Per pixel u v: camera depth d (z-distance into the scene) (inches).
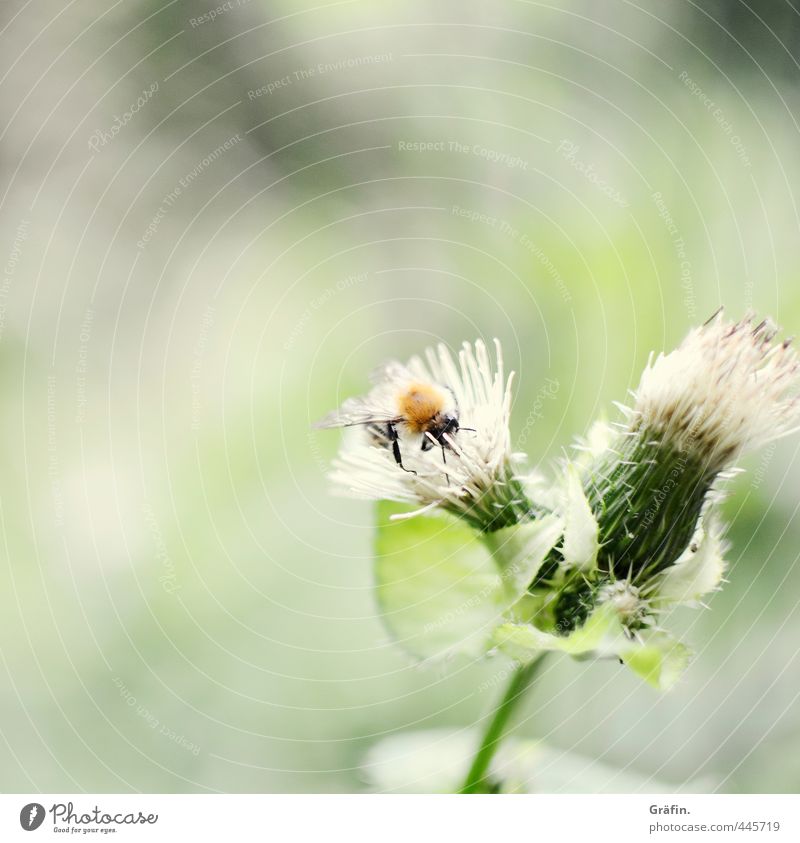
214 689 17.3
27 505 17.8
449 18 19.2
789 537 16.7
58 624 17.5
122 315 18.5
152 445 18.1
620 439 15.0
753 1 18.3
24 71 19.1
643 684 16.6
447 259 18.2
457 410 15.7
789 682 16.5
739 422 14.8
